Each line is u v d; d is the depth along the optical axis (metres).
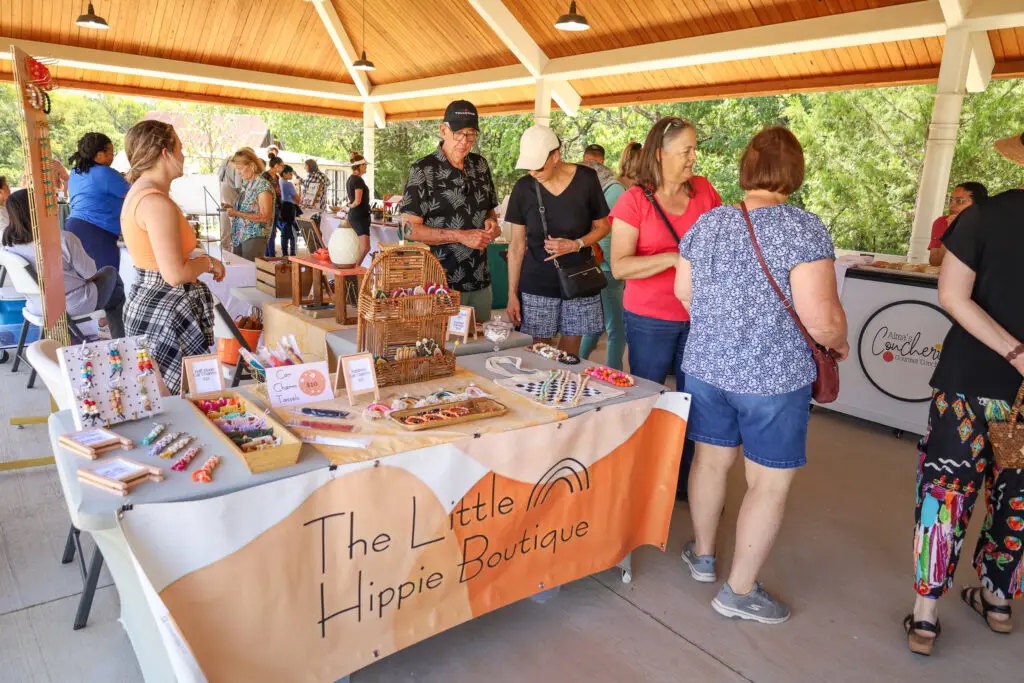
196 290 2.46
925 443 2.17
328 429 1.79
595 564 2.33
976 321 1.94
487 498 1.92
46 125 3.06
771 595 2.33
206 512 1.39
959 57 5.41
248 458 1.49
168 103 28.11
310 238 7.29
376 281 2.14
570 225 2.96
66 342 3.21
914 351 4.09
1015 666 2.14
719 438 2.30
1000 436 1.98
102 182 4.02
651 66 7.75
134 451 1.58
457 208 3.04
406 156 24.00
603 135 20.39
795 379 2.03
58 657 1.97
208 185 13.48
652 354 2.79
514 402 2.10
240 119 27.94
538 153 2.82
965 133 17.20
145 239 2.29
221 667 1.51
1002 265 1.93
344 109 14.08
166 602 1.39
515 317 3.18
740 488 3.40
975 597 2.41
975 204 1.98
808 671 2.07
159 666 1.58
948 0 5.12
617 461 2.26
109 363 1.73
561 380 2.31
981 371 2.00
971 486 2.08
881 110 17.66
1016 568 2.16
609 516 2.31
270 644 1.58
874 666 2.11
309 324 2.77
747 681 2.02
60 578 2.35
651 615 2.31
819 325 1.94
